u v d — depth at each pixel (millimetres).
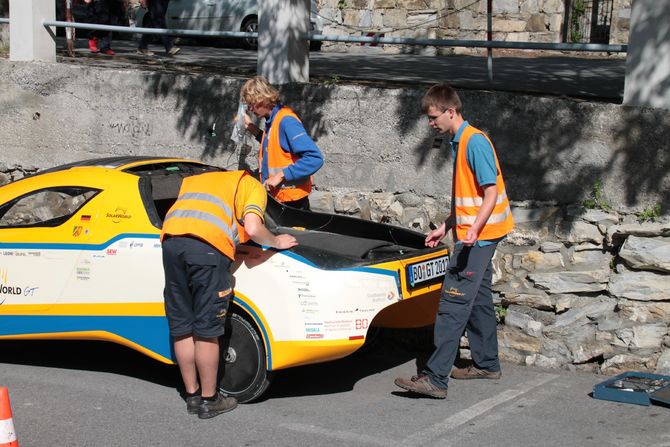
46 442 5266
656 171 6930
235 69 9984
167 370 6715
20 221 6969
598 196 7137
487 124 7523
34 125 9641
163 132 9031
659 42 6867
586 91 9070
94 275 6148
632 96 7020
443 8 17656
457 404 5969
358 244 6445
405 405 5957
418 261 6059
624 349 6586
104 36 12250
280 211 7035
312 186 8383
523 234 7211
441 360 5965
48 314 6316
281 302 5648
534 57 15938
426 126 7793
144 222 6070
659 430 5477
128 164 6641
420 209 7848
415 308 6621
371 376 6621
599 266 6930
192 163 6953
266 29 8609
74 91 9391
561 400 6043
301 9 8672
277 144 6836
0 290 6441
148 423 5586
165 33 9125
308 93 8297
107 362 6902
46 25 9758
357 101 8070
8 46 11359
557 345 6770
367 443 5270
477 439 5336
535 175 7371
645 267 6688
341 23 18281
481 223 5715
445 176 7762
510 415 5754
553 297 6898
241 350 5844
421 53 17469
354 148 8141
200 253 5492
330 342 5590
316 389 6297
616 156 7059
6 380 6449
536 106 7305
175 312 5648
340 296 5633
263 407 5895
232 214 5637
